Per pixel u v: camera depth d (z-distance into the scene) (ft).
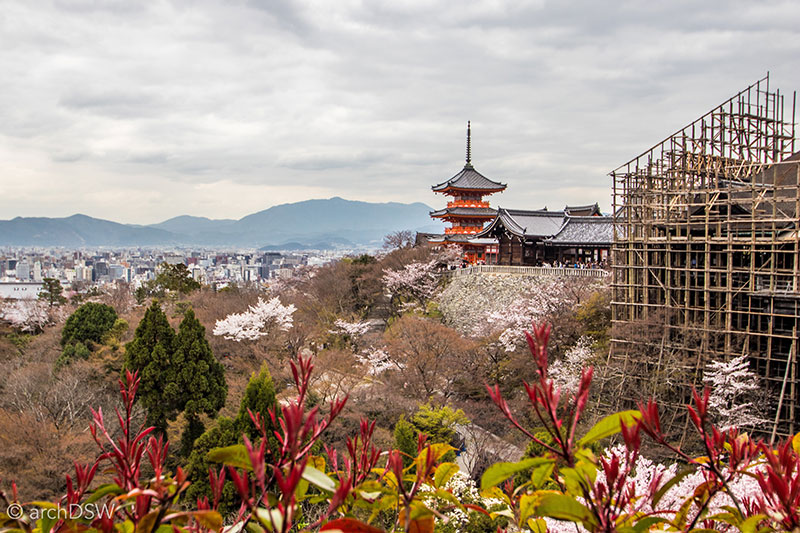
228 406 168.04
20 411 133.69
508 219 260.62
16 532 16.19
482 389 167.63
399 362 179.83
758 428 129.18
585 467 16.67
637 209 172.55
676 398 140.36
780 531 17.60
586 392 16.07
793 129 181.37
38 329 279.90
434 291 271.90
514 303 199.31
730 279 140.56
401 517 19.83
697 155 167.63
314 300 261.03
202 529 18.66
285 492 13.21
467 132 367.04
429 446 20.34
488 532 80.69
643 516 17.58
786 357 135.54
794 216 144.05
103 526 16.25
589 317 180.14
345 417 139.74
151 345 149.79
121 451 18.33
